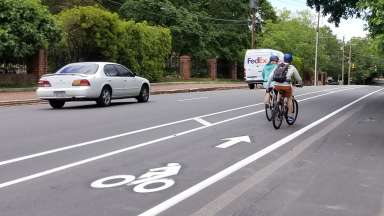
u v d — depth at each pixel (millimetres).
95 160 9242
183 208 6535
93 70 19203
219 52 56812
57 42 28234
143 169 8648
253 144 11398
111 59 32562
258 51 40625
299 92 35688
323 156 10211
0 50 25078
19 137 11516
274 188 7609
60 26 28578
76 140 11297
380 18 12953
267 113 14930
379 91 40875
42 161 9055
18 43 25703
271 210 6539
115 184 7641
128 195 7082
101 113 16750
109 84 19547
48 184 7547
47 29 27109
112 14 32094
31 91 25531
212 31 55312
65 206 6520
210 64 53188
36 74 28703
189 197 7035
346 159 9961
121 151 10148
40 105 20109
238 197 7086
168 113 17188
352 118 17531
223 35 57188
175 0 53375
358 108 21719
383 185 7961
